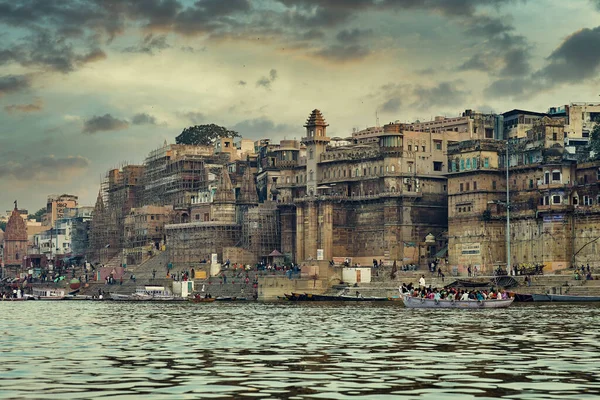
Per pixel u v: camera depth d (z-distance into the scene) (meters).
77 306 190.38
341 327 104.38
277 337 90.81
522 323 107.19
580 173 190.50
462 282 180.50
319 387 55.72
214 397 52.25
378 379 58.94
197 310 156.88
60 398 52.03
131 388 55.62
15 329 106.56
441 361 68.38
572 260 185.62
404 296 151.75
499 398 51.72
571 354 72.75
